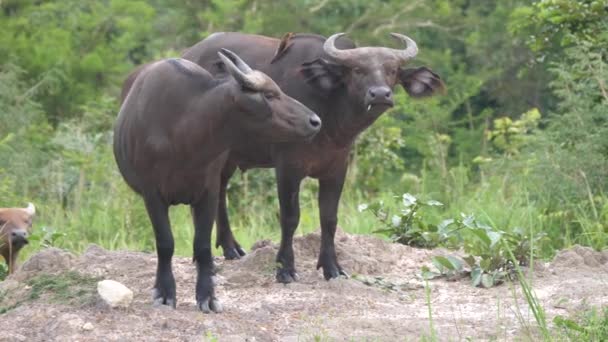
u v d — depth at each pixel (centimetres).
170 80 2314
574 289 2631
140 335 2195
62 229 3922
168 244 2383
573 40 3850
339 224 3962
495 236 2797
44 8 6538
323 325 2309
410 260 3067
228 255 3105
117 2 6712
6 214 3019
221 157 2384
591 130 3831
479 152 6262
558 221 3688
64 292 2459
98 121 5259
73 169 4619
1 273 3052
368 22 7550
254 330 2250
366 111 2611
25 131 5141
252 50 2862
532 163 3978
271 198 4416
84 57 6328
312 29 7362
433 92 2766
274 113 2262
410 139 5222
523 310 2472
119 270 2805
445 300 2605
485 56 7419
